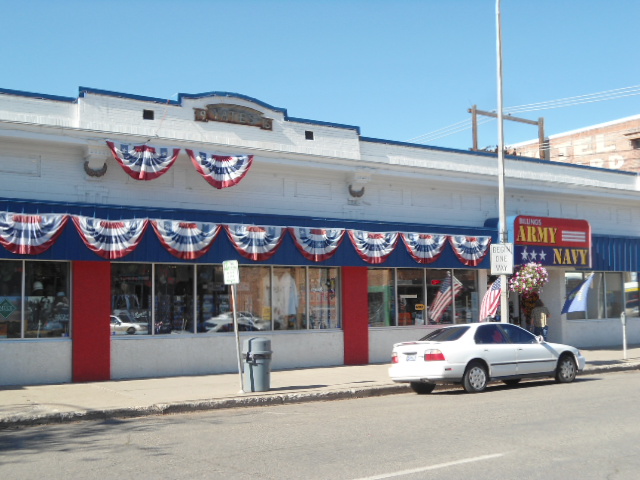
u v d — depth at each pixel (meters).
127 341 16.70
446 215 22.81
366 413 12.02
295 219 18.95
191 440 9.68
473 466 7.60
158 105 17.59
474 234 22.48
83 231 15.66
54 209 15.48
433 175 21.98
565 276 25.81
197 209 18.14
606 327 26.86
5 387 15.04
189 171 18.11
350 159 20.09
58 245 15.39
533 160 24.89
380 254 20.08
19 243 14.91
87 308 16.17
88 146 16.44
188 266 17.83
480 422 10.50
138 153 16.84
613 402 12.54
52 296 16.11
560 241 23.86
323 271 20.11
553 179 25.36
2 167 15.85
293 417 11.82
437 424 10.44
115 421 11.80
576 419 10.62
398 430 10.01
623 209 27.83
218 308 18.22
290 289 19.48
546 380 17.28
